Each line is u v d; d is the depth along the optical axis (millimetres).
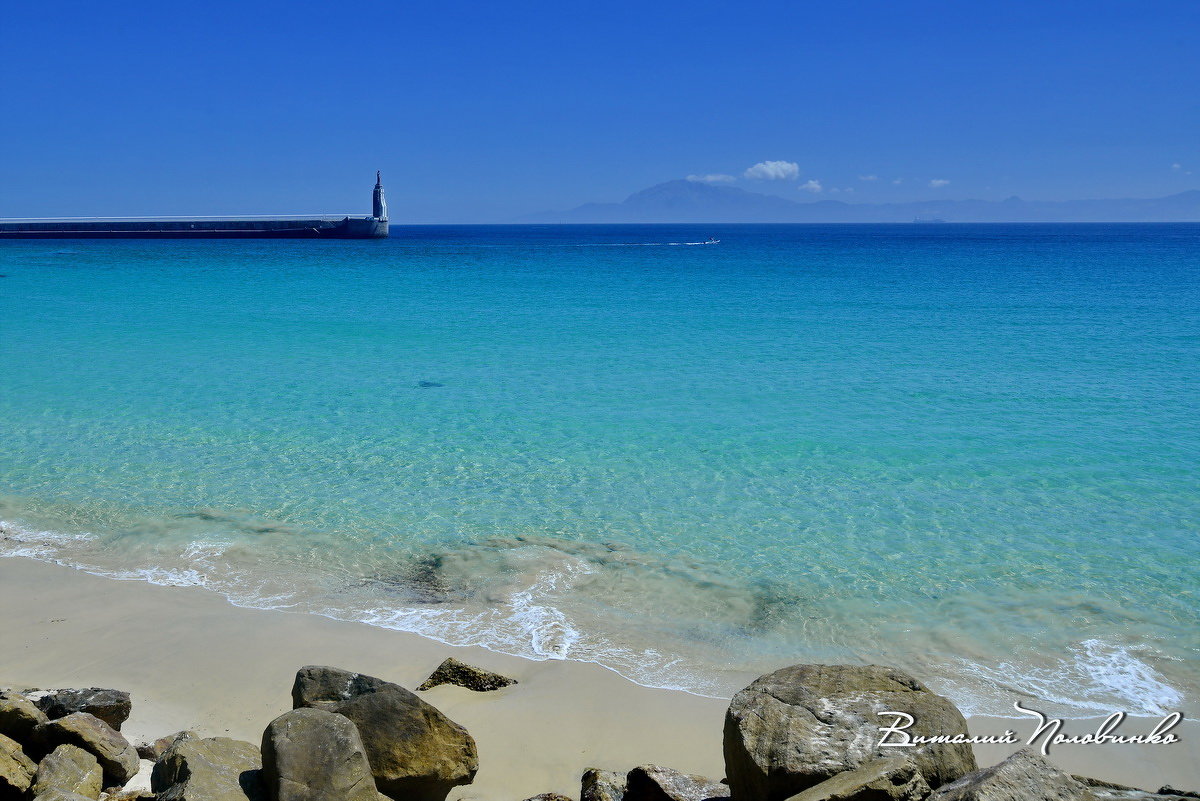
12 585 11438
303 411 20000
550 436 17984
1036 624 10445
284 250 93938
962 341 30172
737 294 47312
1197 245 131125
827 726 6086
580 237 185500
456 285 52406
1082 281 56875
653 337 31062
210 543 12695
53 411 19891
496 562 12047
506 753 8055
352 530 13148
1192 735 8352
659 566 11953
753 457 16562
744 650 9930
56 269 62031
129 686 9164
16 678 9266
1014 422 19047
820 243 142250
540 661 9680
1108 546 12570
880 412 20000
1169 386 22672
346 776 6051
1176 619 10555
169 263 69750
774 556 12297
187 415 19609
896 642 10078
